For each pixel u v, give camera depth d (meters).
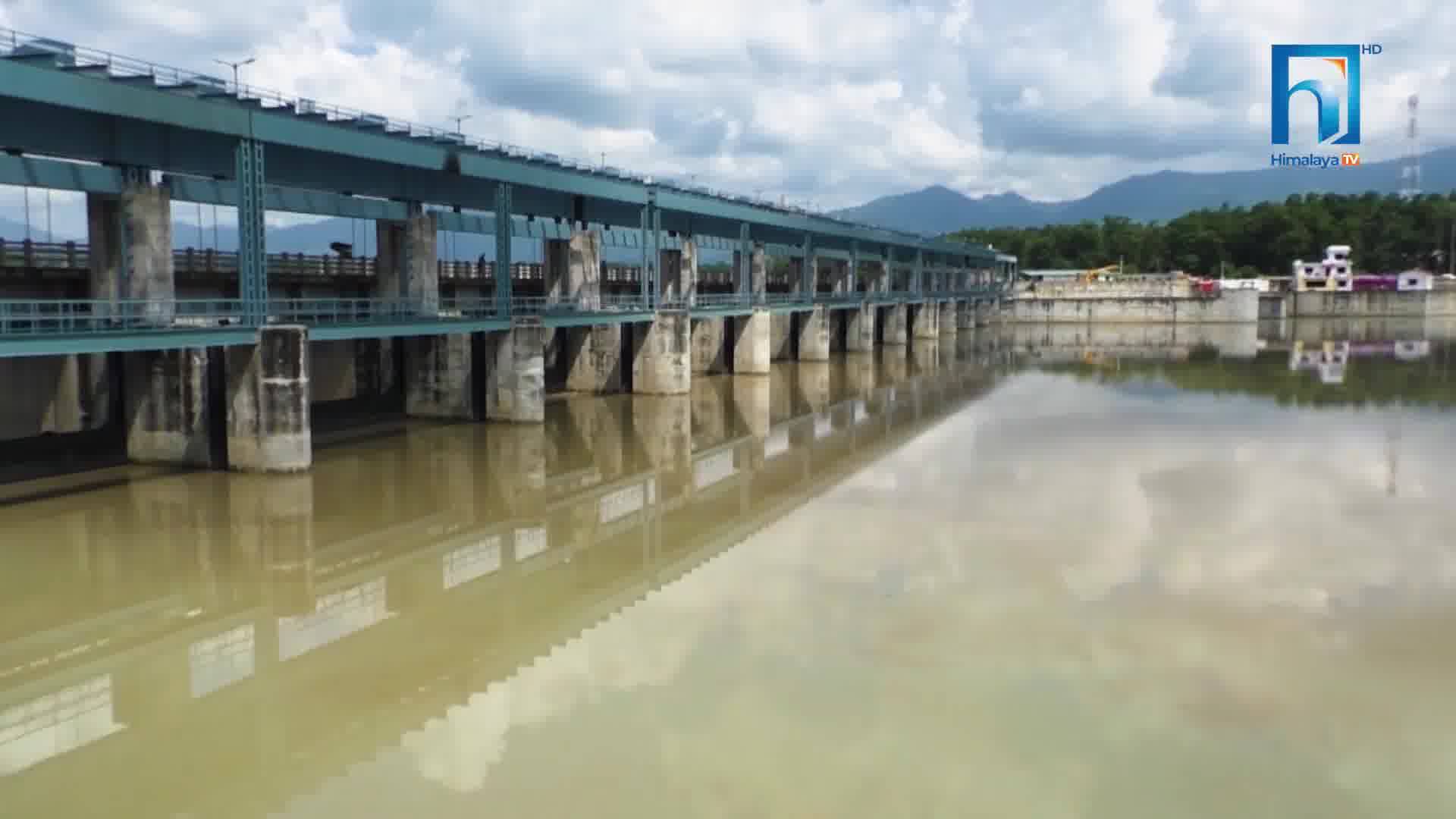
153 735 17.23
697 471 40.25
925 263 128.62
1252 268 189.62
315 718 17.80
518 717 17.53
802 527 30.36
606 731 16.91
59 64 31.05
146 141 36.34
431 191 51.19
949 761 15.84
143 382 36.91
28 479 35.19
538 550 28.77
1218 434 47.84
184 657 20.72
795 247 93.38
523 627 22.19
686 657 20.12
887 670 19.34
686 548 28.53
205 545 28.34
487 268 75.31
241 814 14.66
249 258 35.34
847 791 14.95
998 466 39.88
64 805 14.99
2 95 28.67
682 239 74.12
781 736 16.66
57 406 42.12
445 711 17.94
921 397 64.06
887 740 16.53
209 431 36.34
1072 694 18.30
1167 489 35.31
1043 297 160.12
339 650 21.03
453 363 50.41
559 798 14.81
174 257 45.62
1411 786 15.27
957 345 113.81
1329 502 33.25
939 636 21.11
